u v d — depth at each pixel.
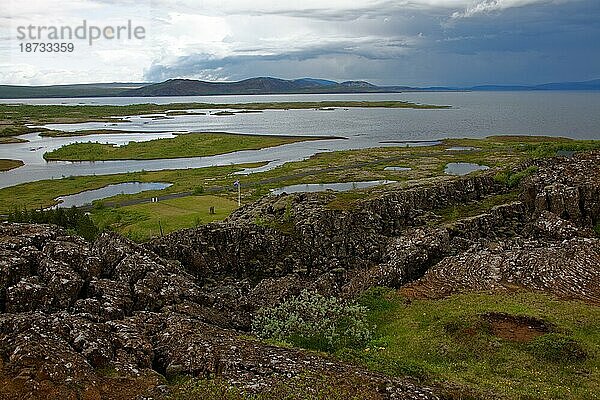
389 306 40.97
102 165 152.25
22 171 142.12
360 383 24.23
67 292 31.00
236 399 22.33
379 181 114.25
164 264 41.16
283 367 25.33
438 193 68.62
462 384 26.42
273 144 191.25
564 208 58.84
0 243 35.06
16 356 22.66
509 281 43.19
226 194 104.12
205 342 27.22
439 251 50.72
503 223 59.91
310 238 54.12
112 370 24.03
